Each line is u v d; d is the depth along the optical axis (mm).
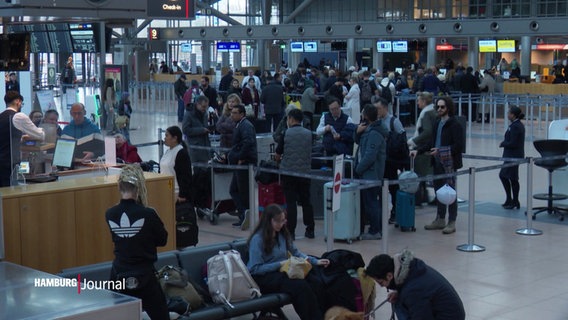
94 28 19344
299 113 11406
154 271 6562
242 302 7402
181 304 7027
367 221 12570
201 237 11906
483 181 16328
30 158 9664
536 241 11547
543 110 27766
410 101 27344
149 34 36156
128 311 5809
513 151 13617
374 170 11406
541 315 8383
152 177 9016
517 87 29609
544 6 42406
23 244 7957
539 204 14062
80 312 5562
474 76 27391
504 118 25938
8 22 12234
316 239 11734
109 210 6492
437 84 26266
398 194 12148
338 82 23953
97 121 21234
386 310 8570
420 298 6387
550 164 12891
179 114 27766
